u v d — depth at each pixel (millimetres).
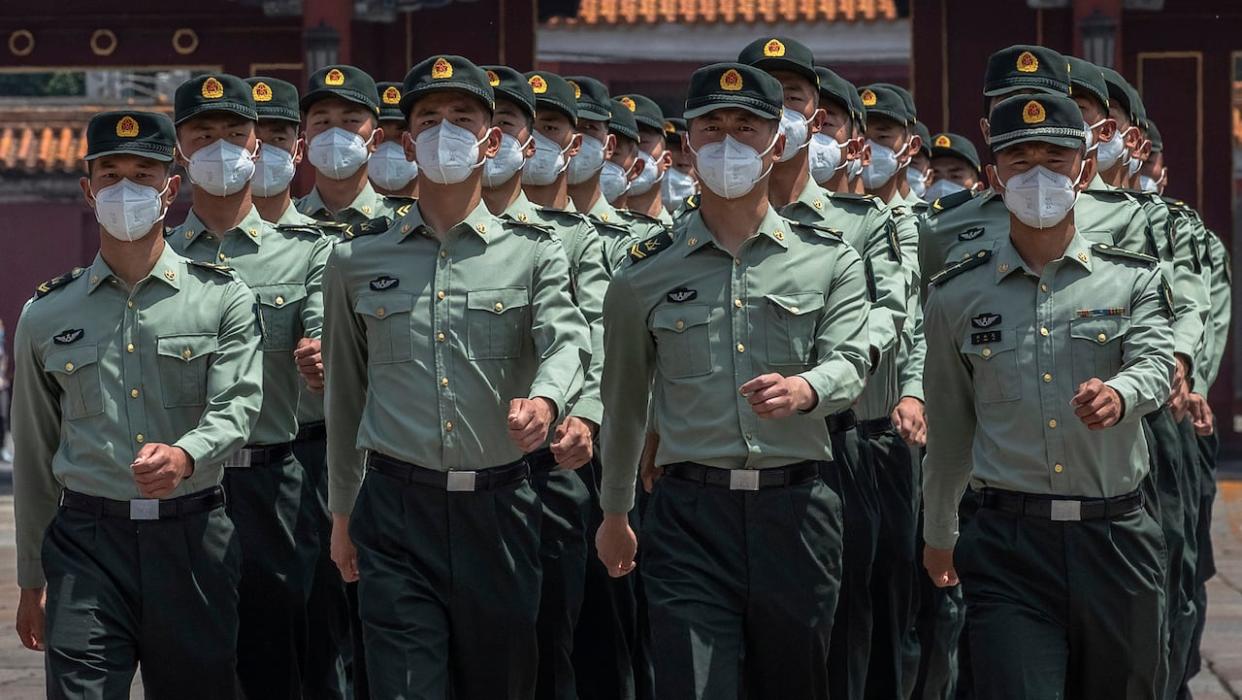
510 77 11883
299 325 13102
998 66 13703
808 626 10281
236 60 39312
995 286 10281
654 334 10484
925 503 10984
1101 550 10031
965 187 18578
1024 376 10133
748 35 47625
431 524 10578
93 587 10398
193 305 10844
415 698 10312
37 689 16250
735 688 10109
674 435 10375
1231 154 39438
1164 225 13711
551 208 13062
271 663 12859
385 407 10680
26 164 49656
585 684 13414
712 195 10391
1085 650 10203
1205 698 16344
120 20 39375
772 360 10297
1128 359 10008
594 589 13336
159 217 10695
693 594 10148
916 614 14164
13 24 39438
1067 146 9906
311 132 14742
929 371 10625
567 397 10305
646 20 47156
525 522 10773
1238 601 21312
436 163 10562
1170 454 14641
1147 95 39656
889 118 15180
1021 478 10133
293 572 12852
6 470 40219
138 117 10586
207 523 10633
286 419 12914
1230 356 41375
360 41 39500
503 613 10680
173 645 10578
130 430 10641
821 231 10500
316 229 13500
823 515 10320
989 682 10109
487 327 10672
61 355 10680
